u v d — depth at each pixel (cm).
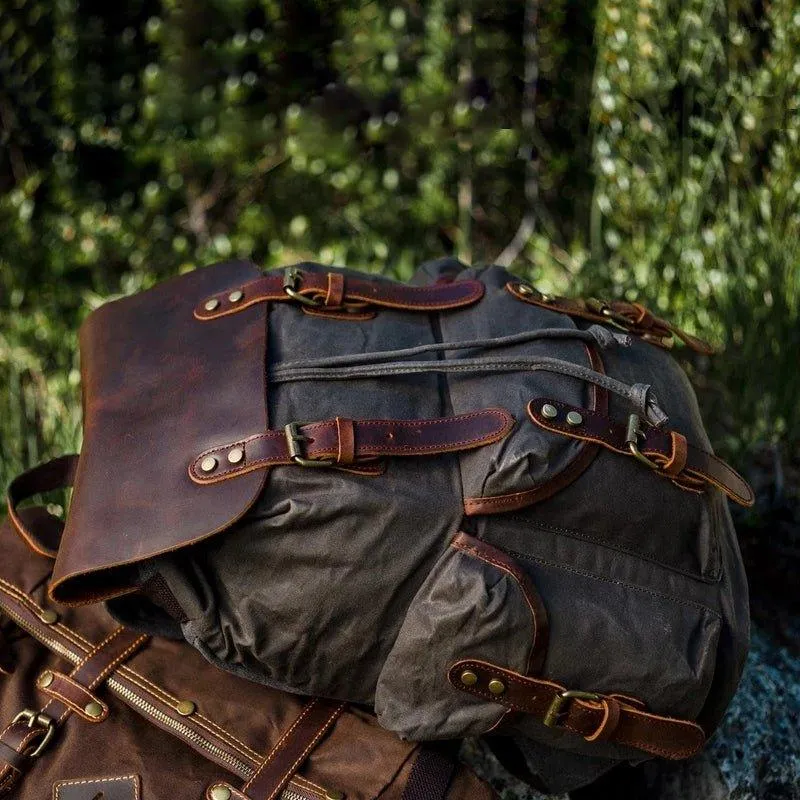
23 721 95
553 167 217
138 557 85
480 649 85
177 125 217
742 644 96
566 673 87
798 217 164
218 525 83
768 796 112
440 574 86
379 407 91
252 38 211
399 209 221
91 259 209
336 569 85
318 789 90
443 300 102
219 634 90
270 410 89
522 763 105
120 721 96
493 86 213
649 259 179
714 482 95
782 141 168
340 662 89
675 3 173
